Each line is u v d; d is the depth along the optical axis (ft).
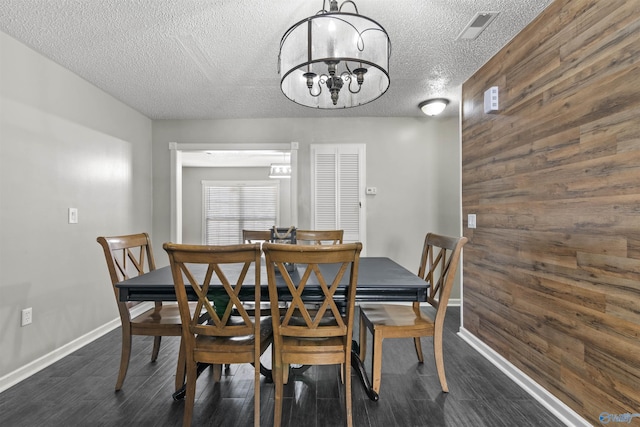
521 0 6.33
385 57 5.47
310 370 7.90
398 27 7.18
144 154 13.16
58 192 8.75
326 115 13.37
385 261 8.98
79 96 9.57
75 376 7.54
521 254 7.27
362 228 13.55
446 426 5.76
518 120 7.42
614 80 5.07
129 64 8.85
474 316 9.35
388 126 13.66
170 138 13.74
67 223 9.06
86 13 6.62
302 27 5.35
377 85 6.76
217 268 5.36
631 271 4.81
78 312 9.38
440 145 13.66
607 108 5.19
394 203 13.62
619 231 5.00
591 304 5.48
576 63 5.80
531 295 6.94
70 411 6.19
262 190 27.89
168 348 9.11
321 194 13.61
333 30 5.23
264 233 11.30
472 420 5.93
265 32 7.38
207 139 13.70
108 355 8.69
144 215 13.12
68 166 9.12
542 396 6.52
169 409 6.26
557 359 6.20
